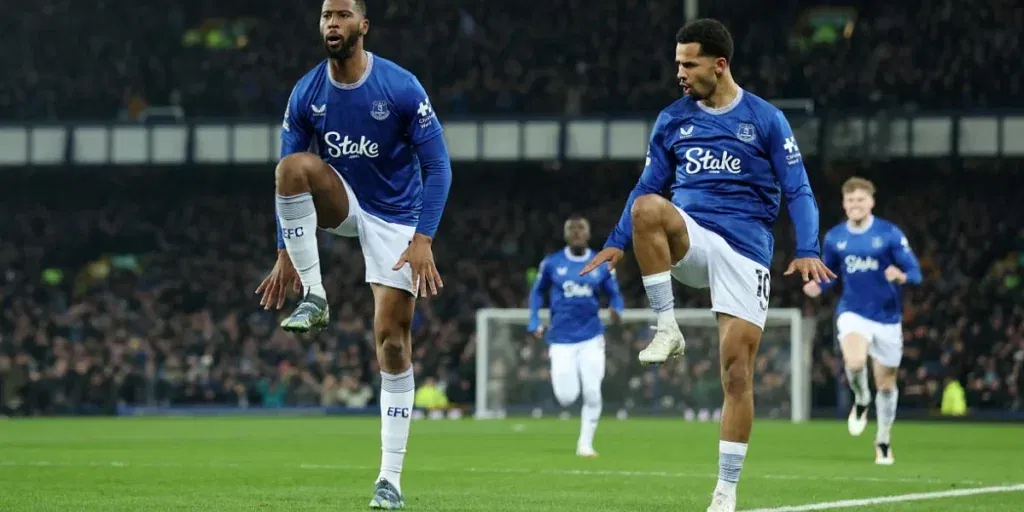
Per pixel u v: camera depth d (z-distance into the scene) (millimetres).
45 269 39219
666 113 6855
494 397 26688
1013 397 27234
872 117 33000
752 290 6539
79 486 8703
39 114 38594
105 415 28953
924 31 36562
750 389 6512
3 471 10242
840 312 13023
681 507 7367
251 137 35688
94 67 39719
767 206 6699
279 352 30766
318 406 29656
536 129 34625
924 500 7965
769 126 6613
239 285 35781
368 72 6879
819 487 9070
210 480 9297
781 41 37156
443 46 38625
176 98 38375
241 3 41031
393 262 7020
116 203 40531
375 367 30484
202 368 30391
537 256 36500
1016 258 34281
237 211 39562
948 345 29234
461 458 12633
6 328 33719
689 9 30500
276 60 39062
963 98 34938
